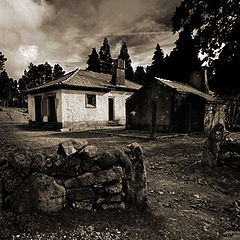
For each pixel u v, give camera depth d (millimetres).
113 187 2623
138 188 2779
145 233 2174
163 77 30875
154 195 3467
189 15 7992
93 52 42125
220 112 14766
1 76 50281
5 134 11805
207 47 7930
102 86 17531
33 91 18188
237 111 14461
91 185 2561
